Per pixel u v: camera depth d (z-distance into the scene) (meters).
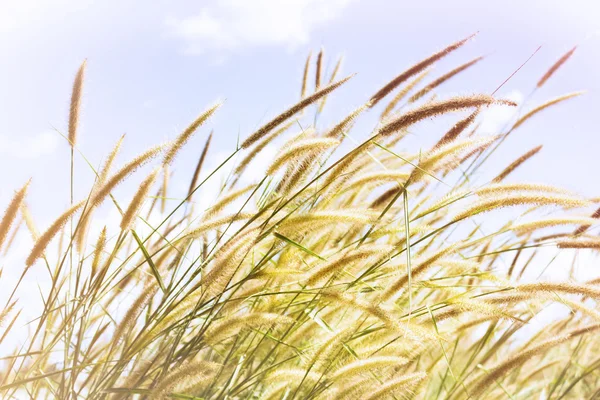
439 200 1.62
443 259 1.60
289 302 1.69
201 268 1.57
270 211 1.62
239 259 1.54
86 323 1.66
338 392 1.56
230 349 1.75
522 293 1.58
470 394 1.68
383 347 1.62
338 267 1.56
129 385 1.57
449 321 1.75
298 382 1.63
